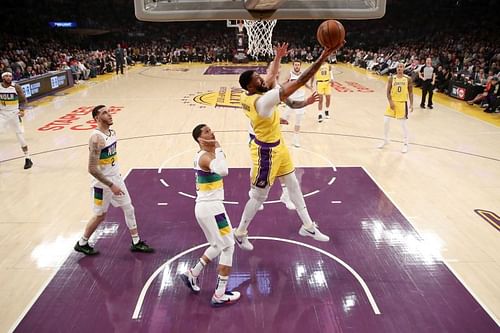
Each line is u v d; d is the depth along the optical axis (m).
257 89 4.05
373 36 29.27
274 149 4.25
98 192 4.59
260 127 4.15
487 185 6.86
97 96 15.03
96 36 31.03
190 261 4.77
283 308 3.97
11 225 5.58
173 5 3.05
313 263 4.70
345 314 3.88
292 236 5.27
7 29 25.31
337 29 2.93
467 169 7.57
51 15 29.70
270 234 5.32
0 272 4.57
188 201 6.25
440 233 5.35
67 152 8.56
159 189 6.67
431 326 3.73
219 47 28.44
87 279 4.45
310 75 3.19
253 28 5.58
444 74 15.29
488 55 17.86
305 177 7.14
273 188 6.70
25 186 6.86
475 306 3.99
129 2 31.45
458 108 12.72
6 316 3.90
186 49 28.73
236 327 3.73
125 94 15.43
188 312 3.93
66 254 4.92
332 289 4.25
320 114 10.91
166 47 28.97
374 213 5.88
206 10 3.00
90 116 11.70
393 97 8.27
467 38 23.05
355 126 10.52
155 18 3.03
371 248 5.00
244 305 4.02
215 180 3.95
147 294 4.20
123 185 4.71
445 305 4.00
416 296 4.14
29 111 12.38
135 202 6.22
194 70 23.41
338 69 23.59
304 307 3.98
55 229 5.48
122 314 3.91
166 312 3.93
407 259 4.78
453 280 4.39
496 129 10.23
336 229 5.45
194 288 4.18
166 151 8.57
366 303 4.04
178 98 14.41
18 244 5.13
